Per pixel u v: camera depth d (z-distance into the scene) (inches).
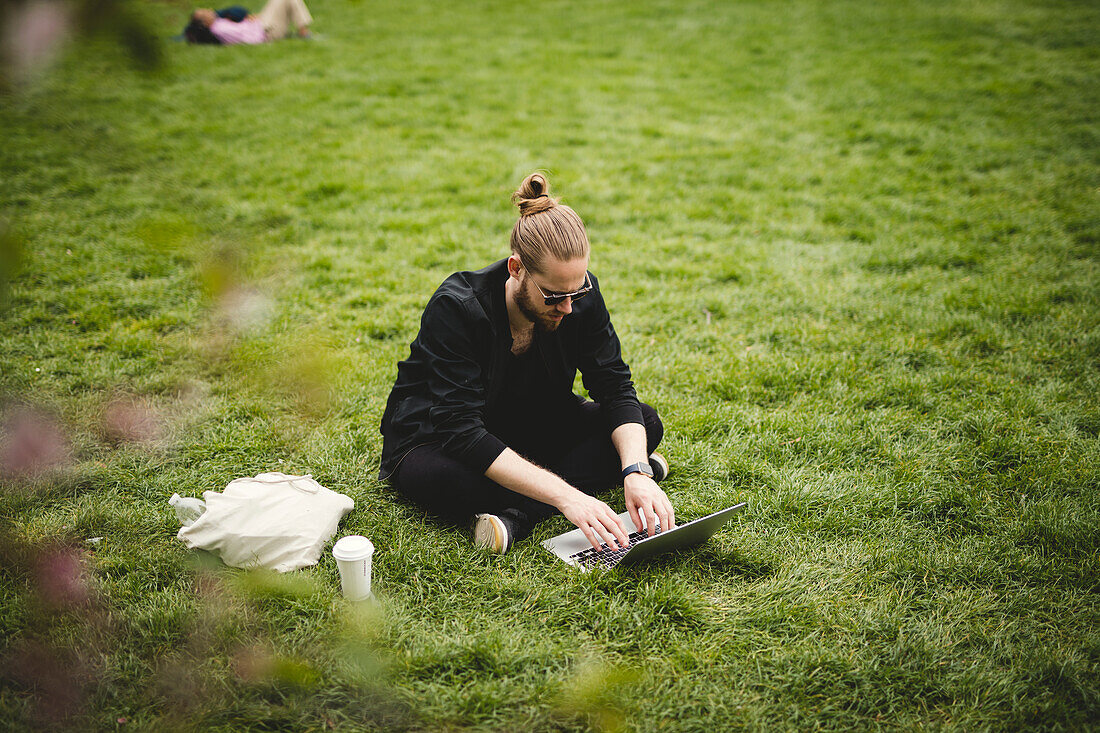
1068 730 79.8
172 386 146.0
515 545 106.3
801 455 129.3
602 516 97.4
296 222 231.9
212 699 81.0
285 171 275.6
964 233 227.3
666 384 153.2
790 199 256.2
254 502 102.3
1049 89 366.0
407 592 97.9
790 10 534.9
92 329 169.6
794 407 143.6
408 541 106.1
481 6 576.4
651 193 261.7
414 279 198.4
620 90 381.1
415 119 337.7
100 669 84.0
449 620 93.7
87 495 114.8
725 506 115.4
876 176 275.3
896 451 129.3
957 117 335.3
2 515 109.0
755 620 94.3
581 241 94.0
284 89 375.6
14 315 171.9
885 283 197.6
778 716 82.3
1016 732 80.4
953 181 269.6
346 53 445.1
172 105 347.3
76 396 141.9
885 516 114.7
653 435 116.5
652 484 104.0
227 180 266.1
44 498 114.0
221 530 100.6
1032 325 171.0
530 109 354.0
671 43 466.3
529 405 112.9
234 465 124.0
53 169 268.8
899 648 89.7
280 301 178.7
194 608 92.8
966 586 100.3
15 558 59.4
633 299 190.9
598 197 257.3
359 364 155.9
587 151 303.3
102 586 96.2
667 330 176.1
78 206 239.8
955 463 125.6
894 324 175.9
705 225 237.3
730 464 126.1
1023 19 488.7
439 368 103.1
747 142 313.4
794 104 358.9
